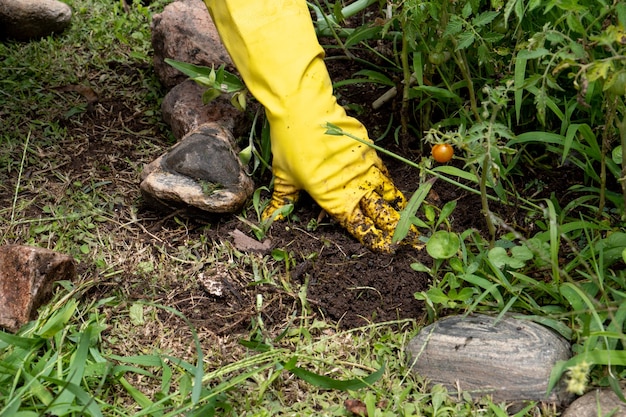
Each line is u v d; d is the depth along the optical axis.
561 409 2.23
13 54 3.78
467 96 3.25
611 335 2.12
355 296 2.66
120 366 2.35
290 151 2.76
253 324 2.57
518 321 2.39
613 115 2.40
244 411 2.28
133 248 2.85
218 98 3.21
